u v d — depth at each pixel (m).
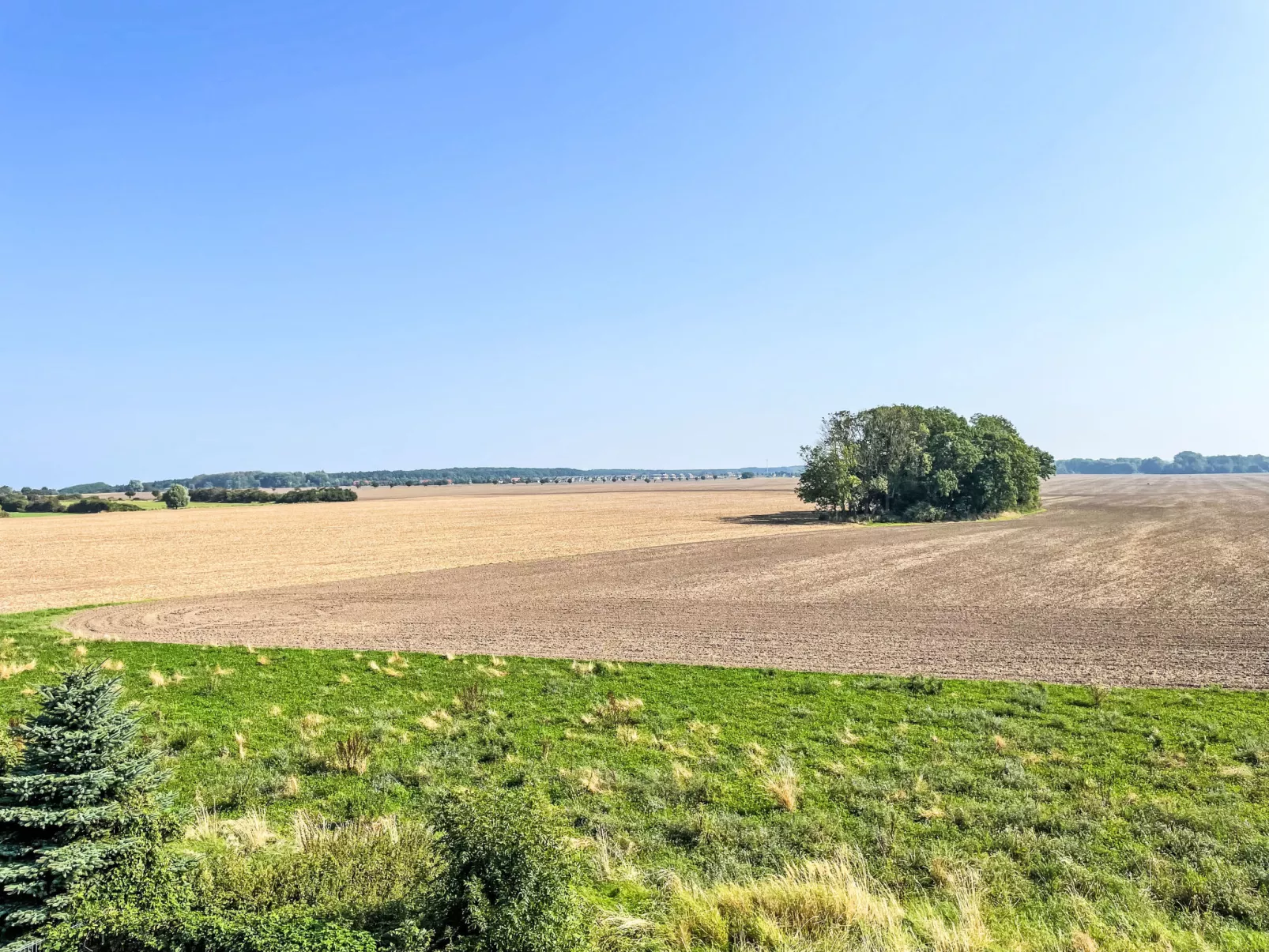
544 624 32.19
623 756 16.06
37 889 7.57
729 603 36.91
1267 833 11.60
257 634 30.86
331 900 7.93
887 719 18.19
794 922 9.02
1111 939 8.87
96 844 7.94
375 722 18.69
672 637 29.08
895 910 9.37
